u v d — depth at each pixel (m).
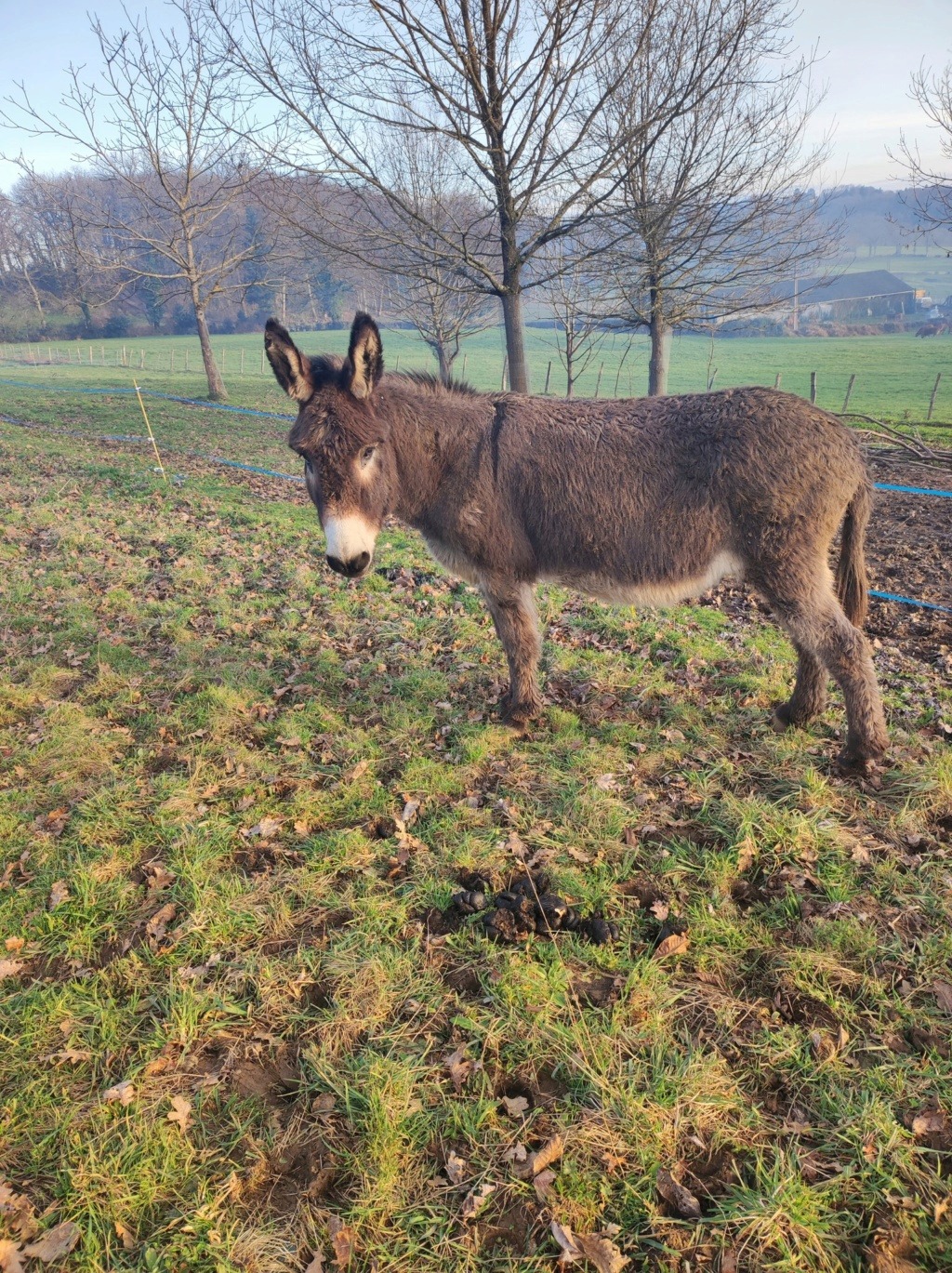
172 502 10.91
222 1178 2.15
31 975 2.88
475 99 9.58
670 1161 2.14
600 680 5.05
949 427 18.34
